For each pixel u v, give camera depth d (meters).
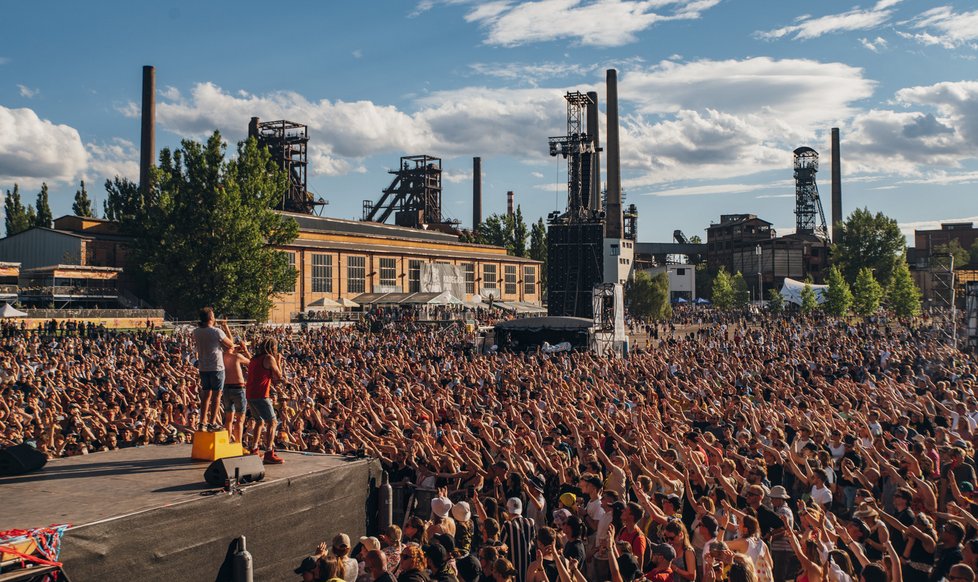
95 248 76.38
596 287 50.91
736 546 8.73
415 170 134.38
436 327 70.88
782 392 22.72
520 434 15.14
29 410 20.72
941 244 183.62
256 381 10.08
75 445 17.09
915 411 17.77
